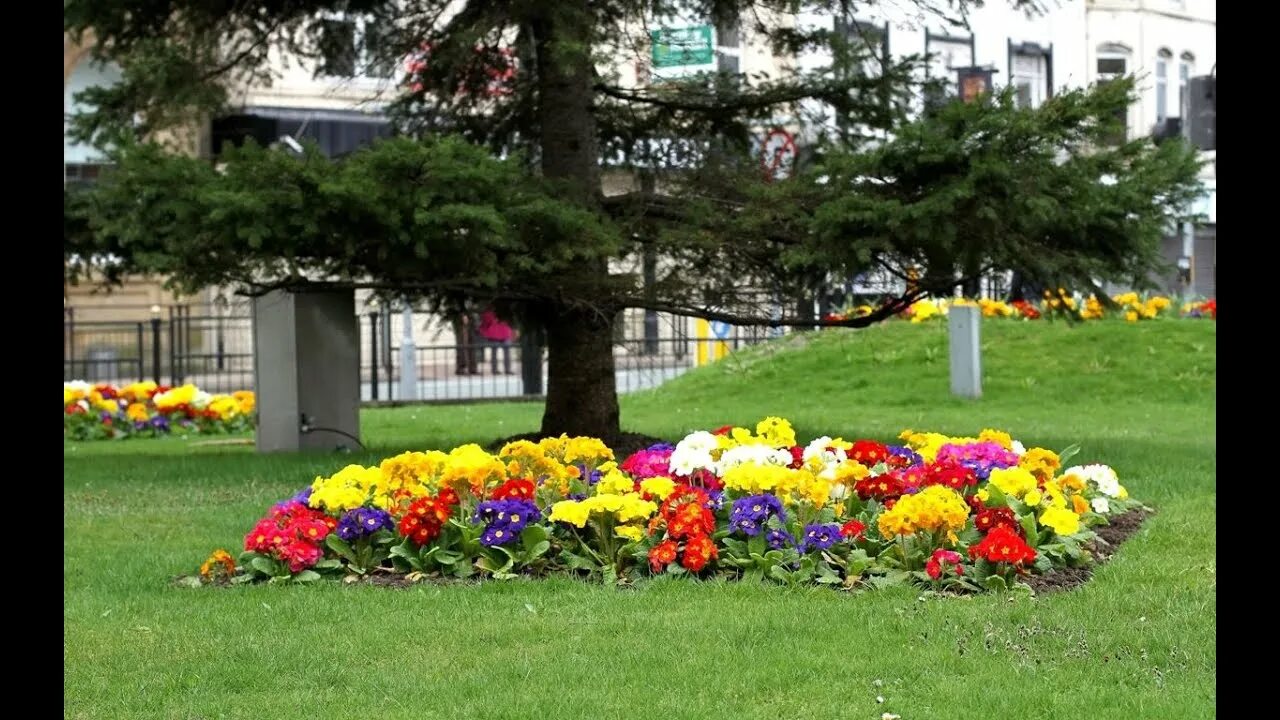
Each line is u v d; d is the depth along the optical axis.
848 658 5.30
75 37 12.29
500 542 6.86
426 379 23.00
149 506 9.62
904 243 10.21
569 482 7.41
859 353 19.89
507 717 4.64
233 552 7.64
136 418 16.83
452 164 9.73
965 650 5.39
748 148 12.67
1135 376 17.98
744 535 6.82
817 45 12.43
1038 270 10.44
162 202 9.72
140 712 4.84
